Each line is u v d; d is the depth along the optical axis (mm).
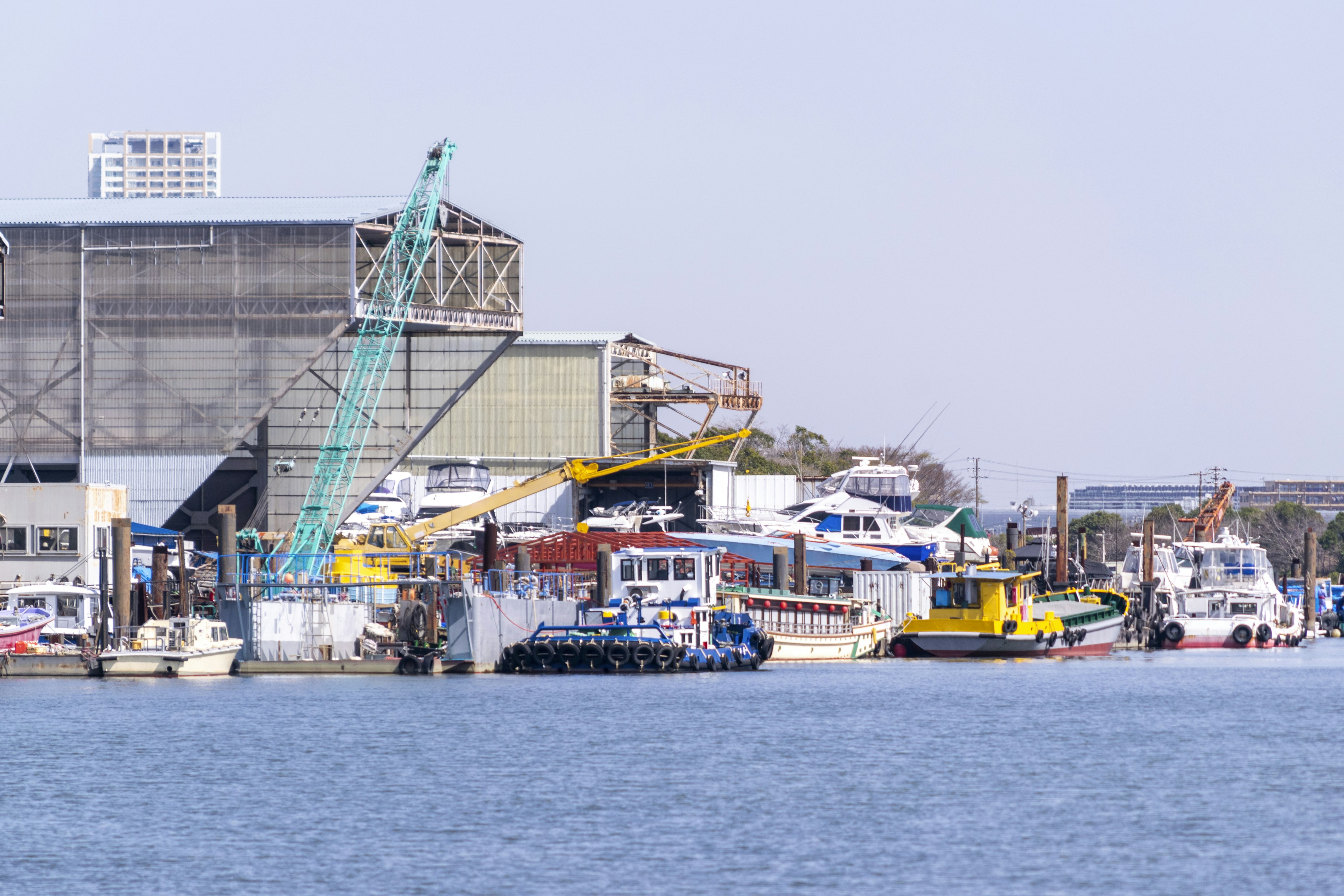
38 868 138750
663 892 130750
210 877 135750
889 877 134750
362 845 146125
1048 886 132250
